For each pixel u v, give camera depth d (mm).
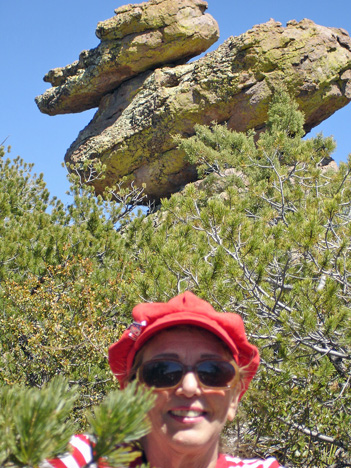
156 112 26406
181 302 1755
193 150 17734
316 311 6531
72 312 8344
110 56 28734
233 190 8953
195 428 1605
